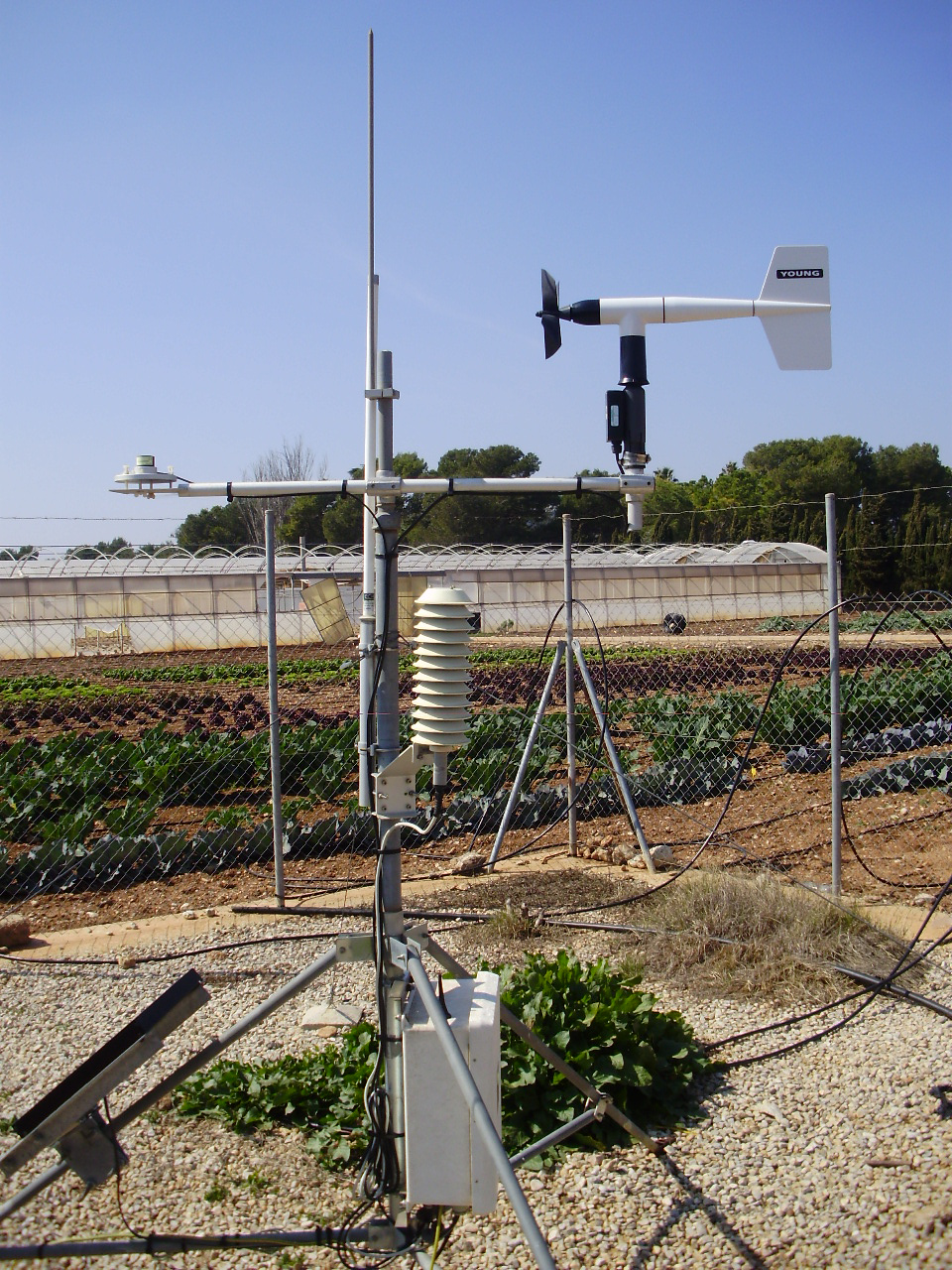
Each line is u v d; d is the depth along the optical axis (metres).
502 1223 4.10
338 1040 5.64
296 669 34.19
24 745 15.76
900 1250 3.81
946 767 12.40
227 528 67.75
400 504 4.16
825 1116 4.83
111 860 9.50
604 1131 4.70
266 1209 4.20
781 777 13.12
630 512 4.25
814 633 40.88
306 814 12.21
